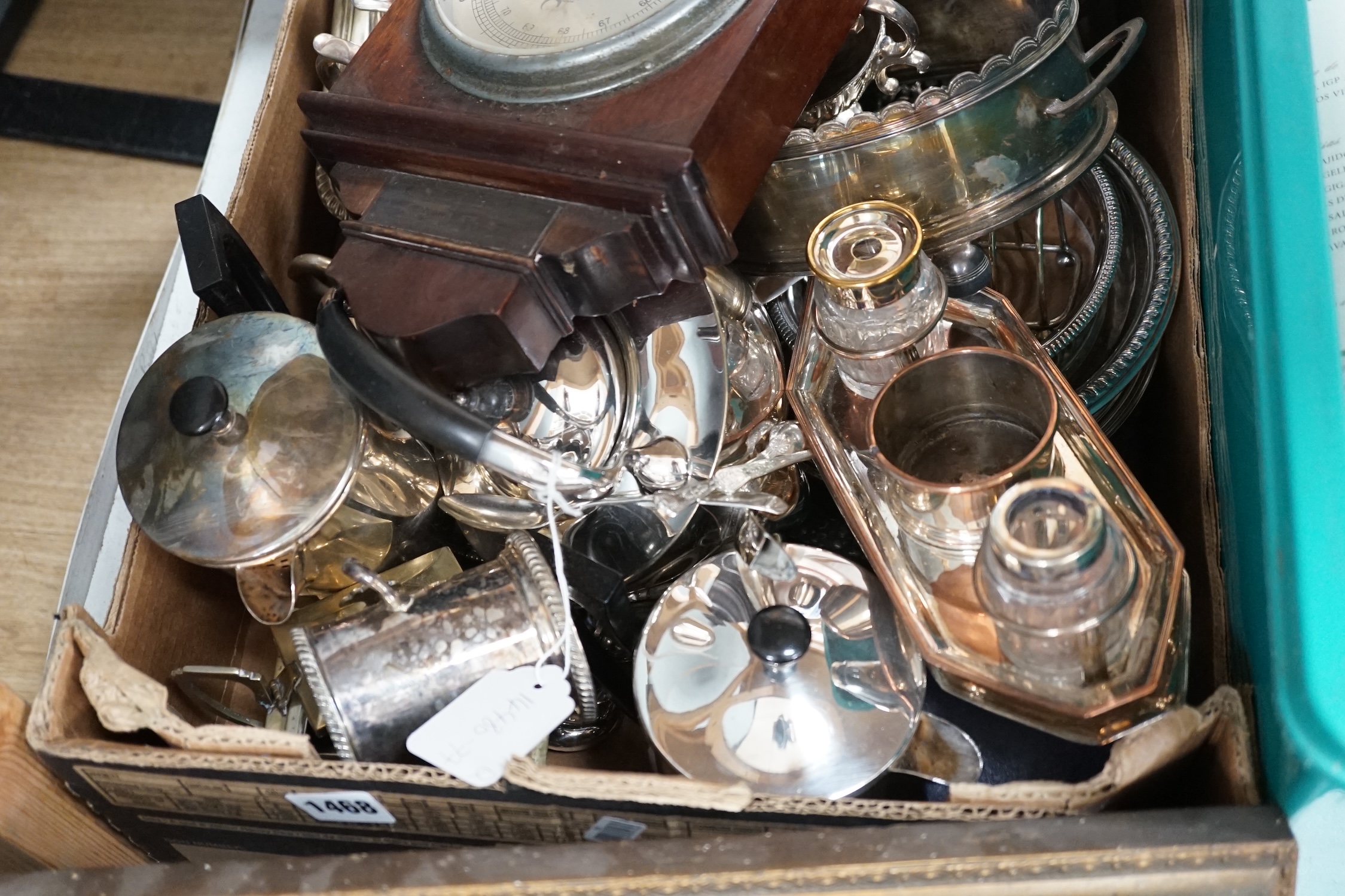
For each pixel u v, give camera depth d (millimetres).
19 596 1125
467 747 625
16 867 737
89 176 1341
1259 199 685
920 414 709
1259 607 638
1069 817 561
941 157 740
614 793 597
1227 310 747
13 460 1197
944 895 555
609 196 624
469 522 746
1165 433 845
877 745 640
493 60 661
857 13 713
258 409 718
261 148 879
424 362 661
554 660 679
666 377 730
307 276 854
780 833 575
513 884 573
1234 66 748
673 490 723
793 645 628
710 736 650
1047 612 573
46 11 1406
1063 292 931
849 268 697
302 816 690
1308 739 563
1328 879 638
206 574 833
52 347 1252
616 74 641
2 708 641
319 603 760
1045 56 728
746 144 648
